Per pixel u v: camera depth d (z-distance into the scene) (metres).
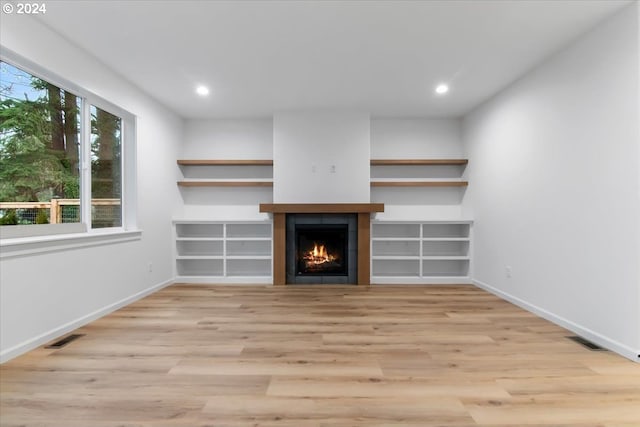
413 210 5.38
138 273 4.03
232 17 2.55
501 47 3.03
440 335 2.84
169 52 3.12
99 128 3.53
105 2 2.35
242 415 1.70
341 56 3.20
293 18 2.57
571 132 2.95
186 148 5.32
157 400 1.83
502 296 4.11
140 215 4.09
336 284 4.91
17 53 2.43
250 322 3.19
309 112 4.93
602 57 2.62
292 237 4.94
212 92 4.15
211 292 4.42
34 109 2.75
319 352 2.49
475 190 4.82
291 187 4.93
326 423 1.64
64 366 2.24
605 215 2.60
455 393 1.92
